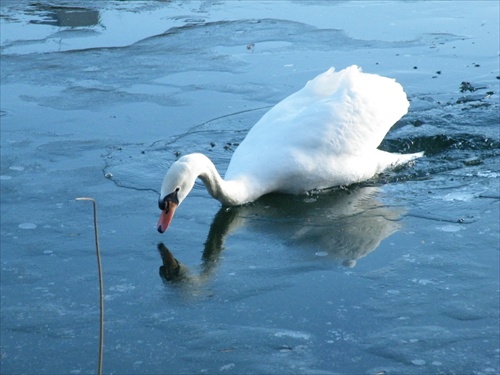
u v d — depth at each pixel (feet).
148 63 57.26
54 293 31.32
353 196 38.68
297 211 37.47
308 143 38.81
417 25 63.82
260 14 68.03
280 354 27.37
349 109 39.78
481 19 65.00
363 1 71.46
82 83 53.83
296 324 28.96
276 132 39.55
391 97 41.78
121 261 33.45
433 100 48.70
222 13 68.80
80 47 60.75
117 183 40.14
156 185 39.91
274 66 55.93
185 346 27.91
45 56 58.95
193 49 59.77
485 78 52.24
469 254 33.14
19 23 66.90
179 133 45.83
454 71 53.67
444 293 30.58
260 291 31.07
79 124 47.37
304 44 60.18
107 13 69.51
